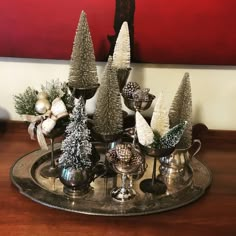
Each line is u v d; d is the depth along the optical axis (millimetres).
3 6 1027
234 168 1017
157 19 1036
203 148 1101
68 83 957
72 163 846
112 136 917
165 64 1105
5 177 934
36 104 872
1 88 1147
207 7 1023
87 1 1024
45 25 1045
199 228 799
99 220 809
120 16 1035
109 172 954
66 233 772
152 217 823
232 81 1126
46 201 844
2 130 1134
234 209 861
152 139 850
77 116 822
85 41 928
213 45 1060
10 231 771
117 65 990
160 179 956
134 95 930
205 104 1152
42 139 890
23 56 1082
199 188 917
